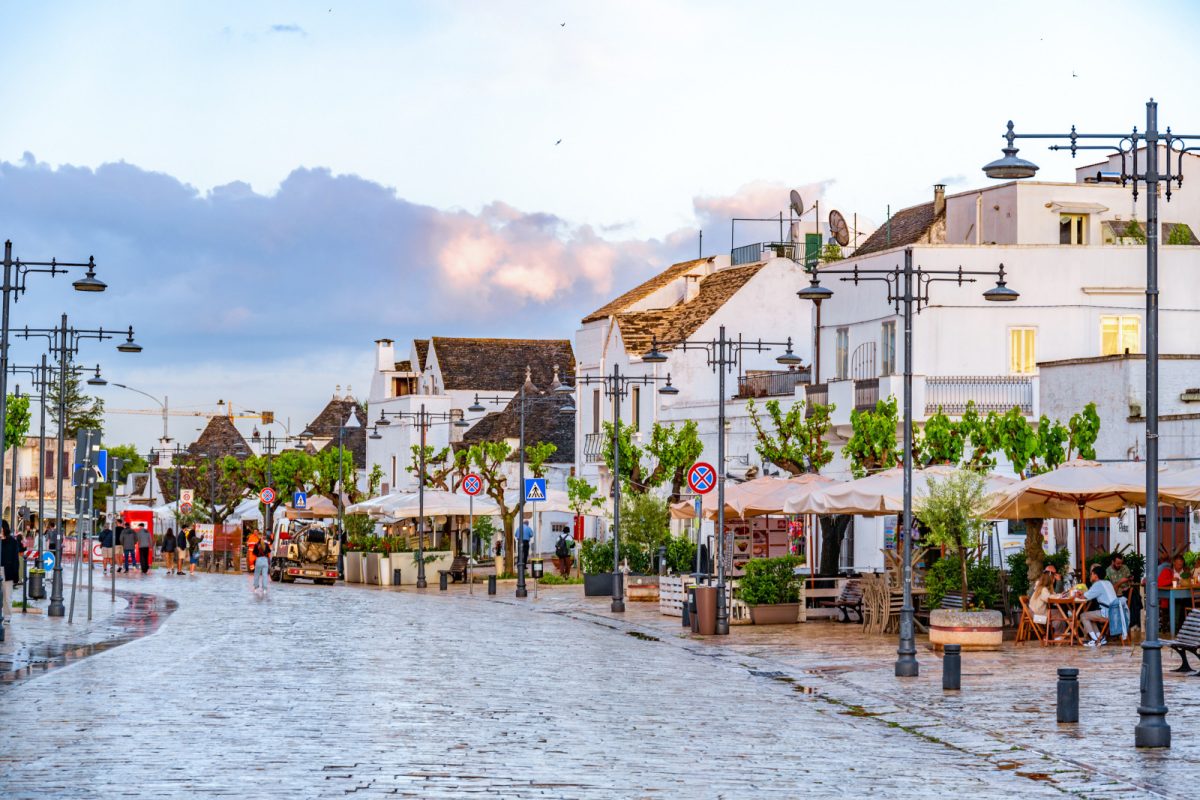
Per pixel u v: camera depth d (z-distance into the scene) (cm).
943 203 6519
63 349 4478
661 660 3003
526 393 8700
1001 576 3541
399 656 2908
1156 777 1622
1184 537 3944
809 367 6581
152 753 1600
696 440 5634
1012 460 3947
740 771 1587
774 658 3069
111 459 4759
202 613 4325
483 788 1421
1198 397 4234
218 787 1392
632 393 7219
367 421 12194
